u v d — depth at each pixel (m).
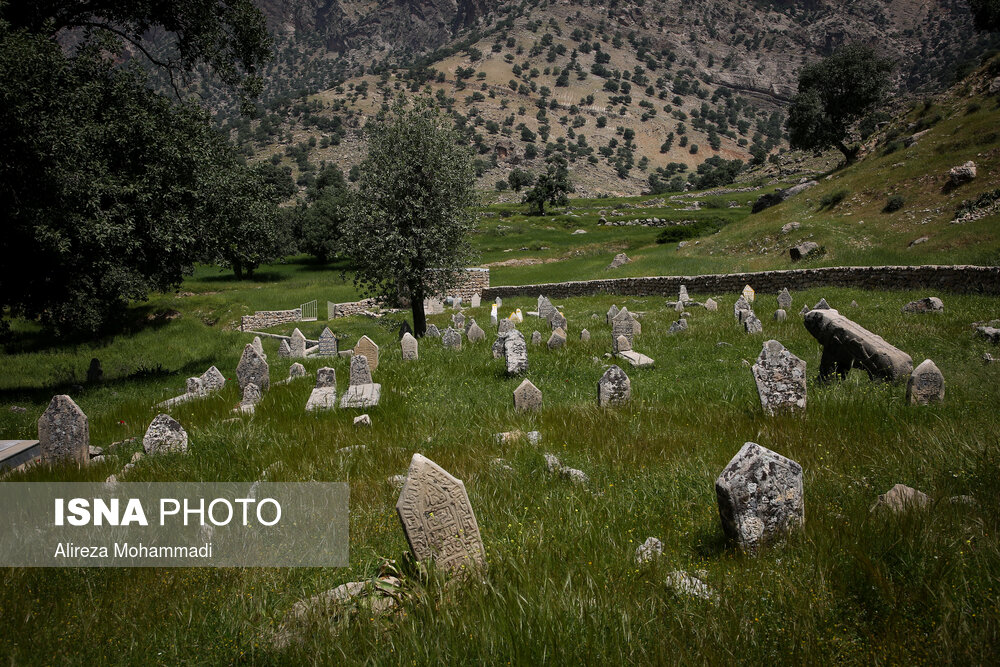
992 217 28.61
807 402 8.76
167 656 4.00
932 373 8.44
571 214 104.19
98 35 25.41
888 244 31.72
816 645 3.50
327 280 56.53
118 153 19.61
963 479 5.58
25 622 4.52
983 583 3.99
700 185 151.62
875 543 4.54
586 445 8.05
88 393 18.33
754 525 4.82
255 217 23.70
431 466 4.75
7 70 15.58
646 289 36.50
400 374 14.02
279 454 8.48
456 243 23.64
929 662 3.34
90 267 19.28
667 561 4.70
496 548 5.04
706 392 10.65
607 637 3.70
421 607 4.15
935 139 41.12
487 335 22.50
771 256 37.75
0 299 19.70
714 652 3.49
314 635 3.96
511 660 3.54
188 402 12.85
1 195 16.59
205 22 26.08
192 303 39.50
